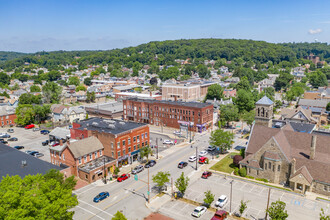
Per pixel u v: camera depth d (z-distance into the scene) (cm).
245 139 10738
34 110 13525
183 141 10556
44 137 11425
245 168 7250
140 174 7425
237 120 14050
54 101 19538
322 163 6250
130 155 8262
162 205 5750
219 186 6625
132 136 8281
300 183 6203
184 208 5622
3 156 7175
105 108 15475
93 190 6506
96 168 7062
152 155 9006
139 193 6322
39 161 6931
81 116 14588
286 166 6525
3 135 11344
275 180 6675
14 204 3559
